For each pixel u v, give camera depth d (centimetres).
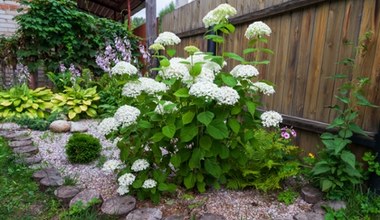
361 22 190
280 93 269
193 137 167
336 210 169
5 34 600
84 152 251
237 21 317
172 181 204
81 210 167
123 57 490
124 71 169
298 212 174
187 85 168
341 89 195
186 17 450
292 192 193
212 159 181
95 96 441
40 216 170
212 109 173
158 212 164
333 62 212
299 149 229
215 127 163
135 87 164
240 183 200
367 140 187
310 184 200
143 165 175
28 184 206
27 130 351
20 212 174
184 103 174
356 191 184
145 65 536
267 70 285
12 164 238
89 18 570
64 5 540
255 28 186
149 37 546
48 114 421
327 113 219
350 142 180
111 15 1135
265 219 167
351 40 198
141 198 181
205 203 182
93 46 593
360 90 187
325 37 218
